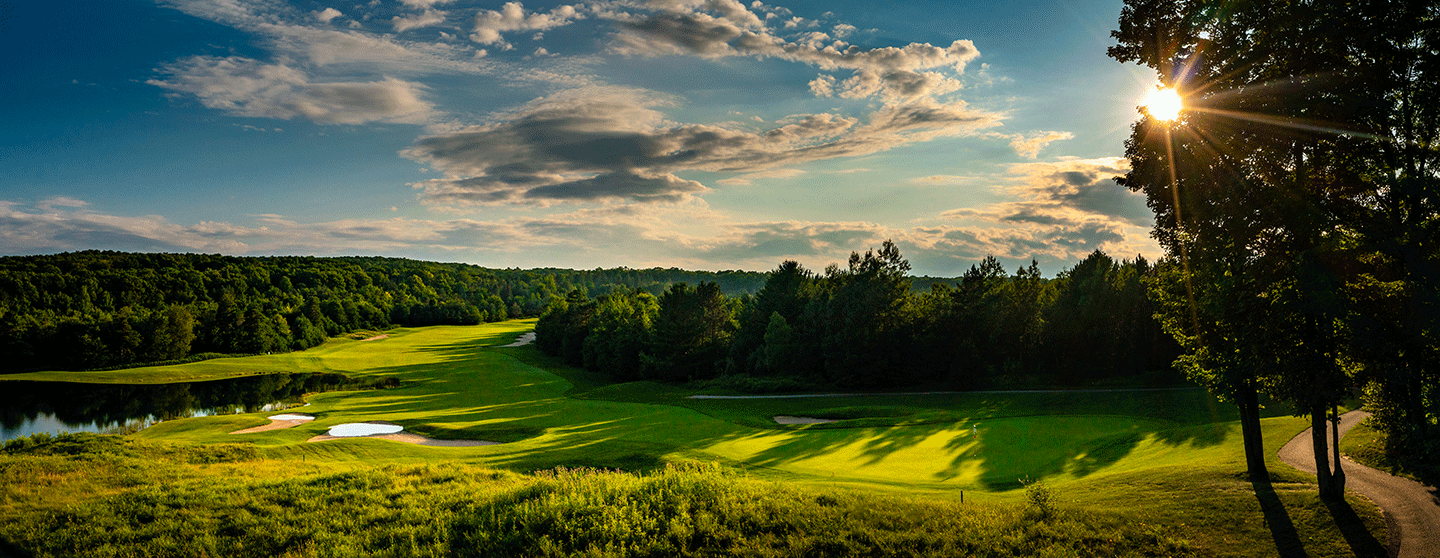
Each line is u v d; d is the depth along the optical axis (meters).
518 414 51.75
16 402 67.88
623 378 87.56
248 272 172.38
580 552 14.19
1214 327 19.70
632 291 158.50
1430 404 18.92
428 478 22.14
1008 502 19.48
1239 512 17.55
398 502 18.78
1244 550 15.25
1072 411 46.22
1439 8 16.42
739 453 32.66
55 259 146.88
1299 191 17.55
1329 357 16.95
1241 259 18.14
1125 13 21.81
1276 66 18.48
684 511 16.34
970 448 32.91
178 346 104.88
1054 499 18.17
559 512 16.06
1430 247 17.19
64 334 94.12
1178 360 21.95
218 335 111.50
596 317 102.62
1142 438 32.50
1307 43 17.53
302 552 15.02
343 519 17.20
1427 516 16.95
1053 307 72.31
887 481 25.69
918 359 68.88
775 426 42.94
